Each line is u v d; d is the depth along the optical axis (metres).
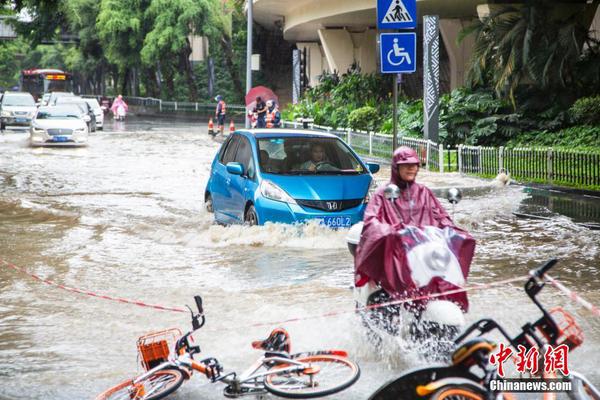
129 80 91.12
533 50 26.59
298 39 57.47
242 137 14.95
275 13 50.62
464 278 6.90
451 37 37.69
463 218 15.55
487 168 24.23
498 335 7.74
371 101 38.78
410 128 31.20
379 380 6.61
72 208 17.55
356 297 7.72
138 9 68.56
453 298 6.71
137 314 8.97
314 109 41.72
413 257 6.75
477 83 30.08
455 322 6.46
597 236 13.63
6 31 78.56
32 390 6.54
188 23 66.56
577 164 20.70
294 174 13.80
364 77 42.56
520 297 9.37
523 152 22.69
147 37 67.00
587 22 27.67
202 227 14.95
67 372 7.04
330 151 14.29
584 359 7.07
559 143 25.97
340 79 47.72
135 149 34.56
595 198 18.94
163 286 10.32
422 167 27.34
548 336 5.13
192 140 40.72
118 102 64.88
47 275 11.09
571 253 12.17
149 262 11.95
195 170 25.80
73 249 13.05
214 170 15.66
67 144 36.00
